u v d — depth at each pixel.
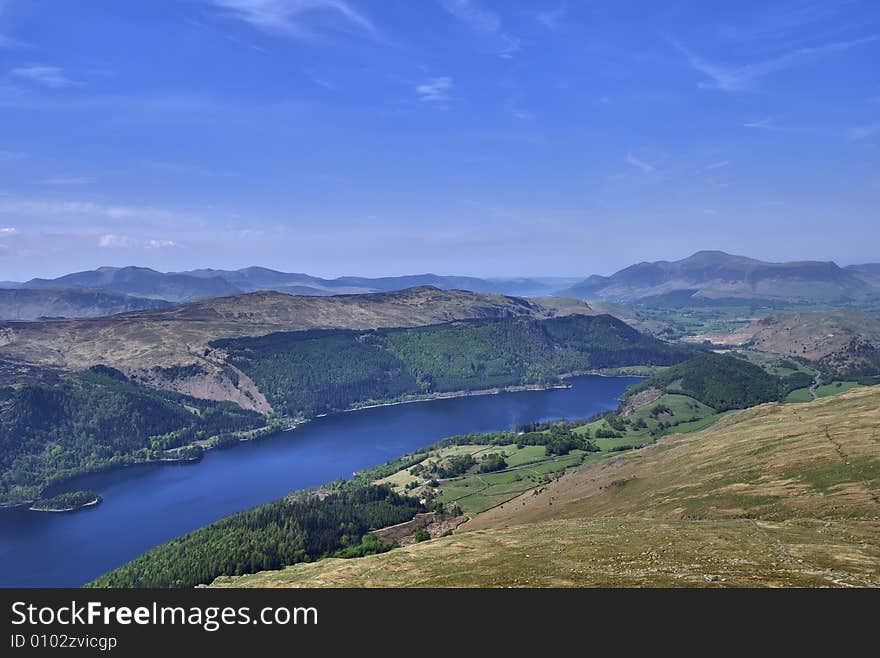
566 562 87.12
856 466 132.12
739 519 116.19
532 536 115.00
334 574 100.25
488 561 93.94
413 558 104.06
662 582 71.19
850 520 101.75
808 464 144.38
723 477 155.38
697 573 74.19
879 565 73.94
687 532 102.00
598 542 99.69
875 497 110.88
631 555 87.81
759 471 150.50
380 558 109.50
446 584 81.62
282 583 100.19
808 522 105.00
